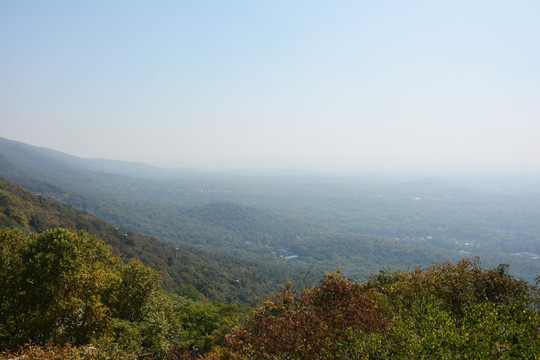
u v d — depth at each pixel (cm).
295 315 753
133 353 926
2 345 961
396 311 813
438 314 604
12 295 1024
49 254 1057
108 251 1652
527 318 588
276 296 968
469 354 479
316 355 618
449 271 969
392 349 563
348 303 795
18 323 1033
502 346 496
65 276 1052
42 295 1017
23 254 1087
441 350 491
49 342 985
